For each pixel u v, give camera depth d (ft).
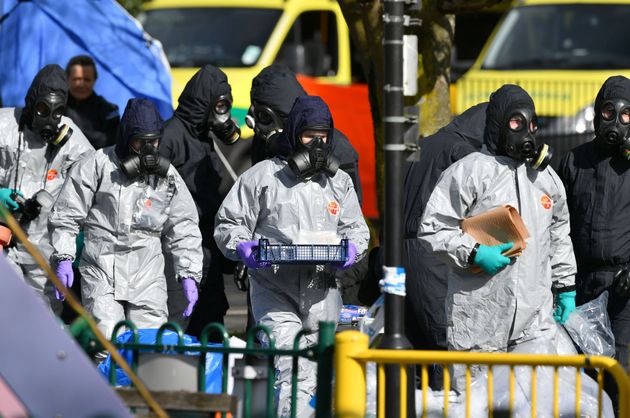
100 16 128.26
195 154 90.38
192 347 60.08
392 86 60.95
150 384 60.90
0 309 50.29
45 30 126.31
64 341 50.29
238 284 87.61
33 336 50.29
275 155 81.66
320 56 166.71
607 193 83.46
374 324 72.79
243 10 166.71
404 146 61.26
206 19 165.37
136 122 81.51
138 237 83.25
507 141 71.36
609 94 82.48
